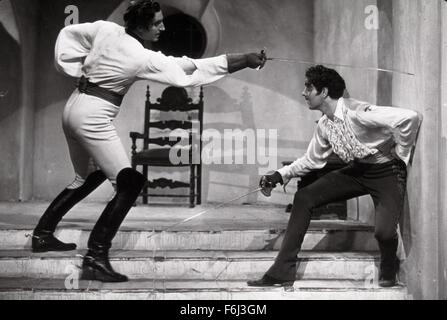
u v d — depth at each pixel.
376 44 4.09
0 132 5.68
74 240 3.53
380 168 3.12
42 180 5.96
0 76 5.63
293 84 6.07
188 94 6.02
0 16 5.48
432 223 3.13
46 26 5.94
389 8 3.74
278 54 6.09
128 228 3.60
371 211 4.12
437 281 3.13
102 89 3.10
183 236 3.57
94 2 5.97
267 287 3.09
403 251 3.36
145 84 6.03
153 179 5.95
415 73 3.23
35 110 5.95
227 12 6.08
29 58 5.79
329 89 3.10
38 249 3.36
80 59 3.20
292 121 6.07
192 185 5.41
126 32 3.15
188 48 6.18
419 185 3.18
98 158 3.13
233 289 3.04
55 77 5.96
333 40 5.35
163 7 6.09
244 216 4.63
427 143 3.13
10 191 5.71
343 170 3.22
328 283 3.23
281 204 5.97
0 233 3.48
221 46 6.10
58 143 5.96
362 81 4.44
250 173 6.04
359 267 3.35
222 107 6.03
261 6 6.09
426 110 3.12
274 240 3.63
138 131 6.01
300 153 6.05
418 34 3.19
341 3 5.07
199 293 3.01
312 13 6.11
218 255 3.38
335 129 3.13
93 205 5.36
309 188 3.17
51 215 3.40
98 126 3.09
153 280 3.22
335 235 3.67
